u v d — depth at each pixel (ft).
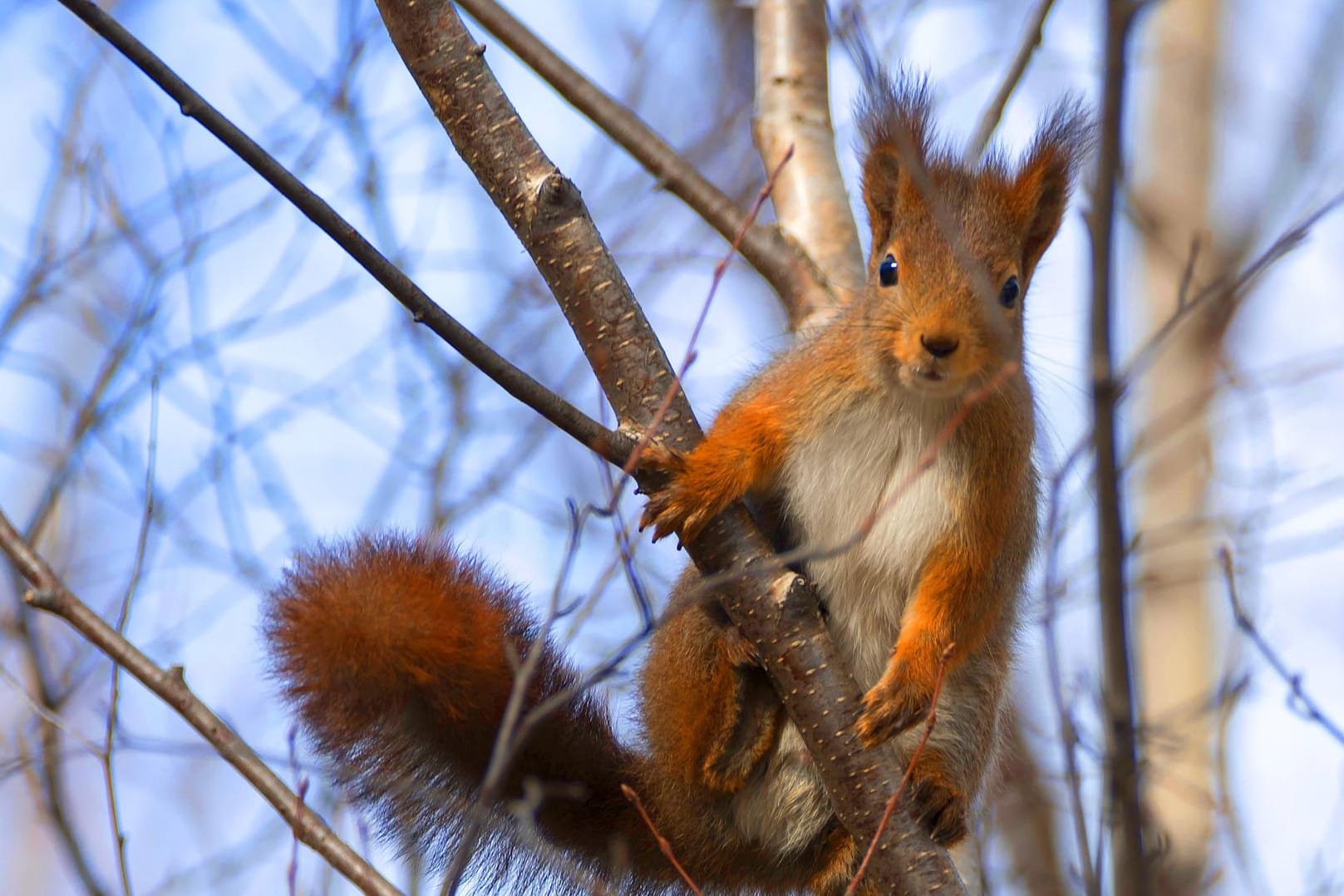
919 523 33.50
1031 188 33.63
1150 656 60.23
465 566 32.68
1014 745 46.80
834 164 45.44
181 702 27.32
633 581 25.35
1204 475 58.85
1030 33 40.37
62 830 39.27
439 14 29.32
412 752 32.96
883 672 35.24
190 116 25.07
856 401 33.55
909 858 27.84
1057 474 30.78
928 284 31.94
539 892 35.63
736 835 35.55
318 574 30.99
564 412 26.71
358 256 25.45
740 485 29.71
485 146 29.19
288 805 26.71
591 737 35.63
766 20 47.55
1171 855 43.06
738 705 33.09
